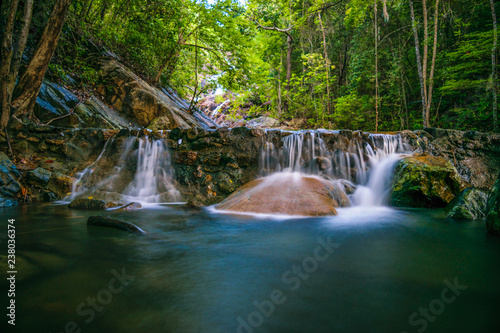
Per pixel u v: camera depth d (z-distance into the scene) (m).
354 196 4.96
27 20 5.58
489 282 1.66
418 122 11.41
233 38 12.93
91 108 8.02
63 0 5.84
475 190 3.75
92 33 9.87
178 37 12.73
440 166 4.75
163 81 14.45
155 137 5.98
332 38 16.09
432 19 11.41
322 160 5.46
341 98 12.92
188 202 4.70
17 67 5.56
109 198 4.90
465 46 8.67
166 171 5.66
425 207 4.49
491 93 8.91
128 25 10.68
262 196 4.29
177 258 2.12
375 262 2.02
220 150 5.70
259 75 17.09
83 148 5.86
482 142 5.96
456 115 10.39
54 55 8.19
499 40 7.98
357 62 13.31
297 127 15.81
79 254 2.18
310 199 4.07
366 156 5.61
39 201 4.88
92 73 8.84
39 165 5.38
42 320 1.25
